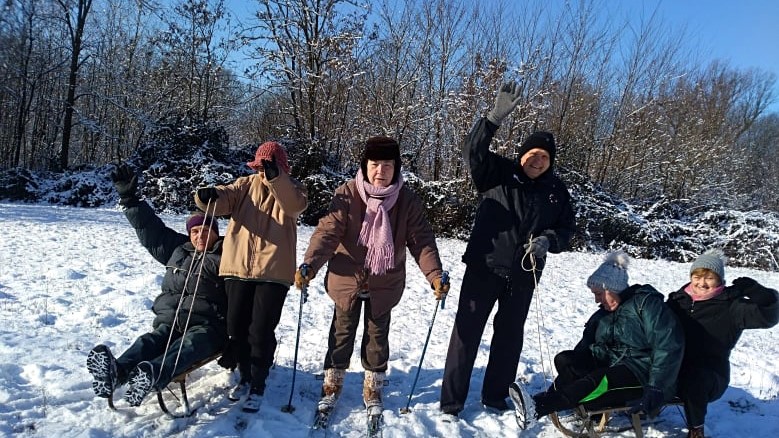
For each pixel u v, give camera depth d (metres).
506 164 3.92
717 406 4.31
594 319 3.95
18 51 20.73
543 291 8.90
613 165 20.69
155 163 16.84
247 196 3.66
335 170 17.77
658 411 3.47
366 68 18.86
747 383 4.99
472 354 3.85
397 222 3.76
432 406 3.96
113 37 23.50
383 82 19.14
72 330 4.74
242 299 3.56
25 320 4.86
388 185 3.66
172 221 13.83
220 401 3.69
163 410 3.34
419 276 9.02
